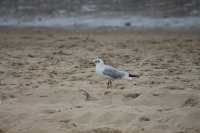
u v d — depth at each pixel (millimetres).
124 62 18625
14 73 16391
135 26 32719
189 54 20875
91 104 12320
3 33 29844
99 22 35156
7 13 41000
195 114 11117
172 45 23844
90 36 27719
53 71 16656
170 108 11805
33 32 30312
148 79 15070
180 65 17906
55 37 27344
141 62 18594
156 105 12211
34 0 45781
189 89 13578
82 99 12891
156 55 20547
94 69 16938
